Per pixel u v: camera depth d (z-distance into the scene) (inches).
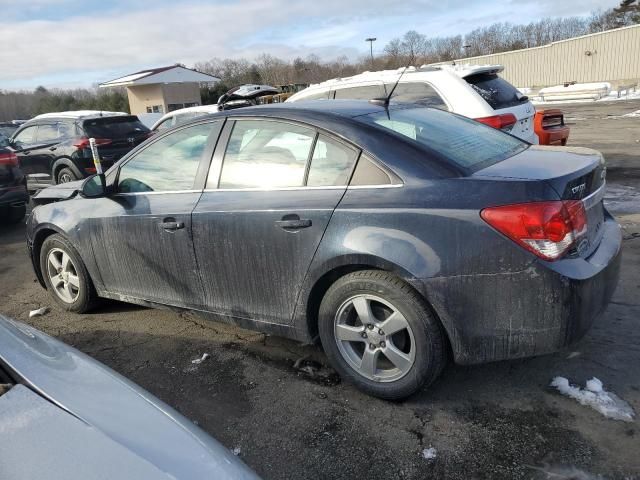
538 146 139.4
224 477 60.2
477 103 243.8
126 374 136.7
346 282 113.1
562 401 112.3
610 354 127.7
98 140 396.2
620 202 265.4
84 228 159.3
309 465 99.8
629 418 105.2
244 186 128.5
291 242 117.7
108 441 60.9
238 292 130.6
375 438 105.7
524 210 97.4
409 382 110.8
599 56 1405.0
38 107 2244.1
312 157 120.1
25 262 245.8
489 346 103.6
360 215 109.2
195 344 150.3
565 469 93.7
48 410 65.1
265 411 117.0
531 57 1514.5
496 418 108.7
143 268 148.8
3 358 75.3
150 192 146.3
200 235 132.4
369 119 122.4
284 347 145.3
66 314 177.5
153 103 1449.3
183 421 70.9
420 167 108.8
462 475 94.6
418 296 106.3
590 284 100.7
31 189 429.4
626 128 555.8
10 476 54.7
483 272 100.0
